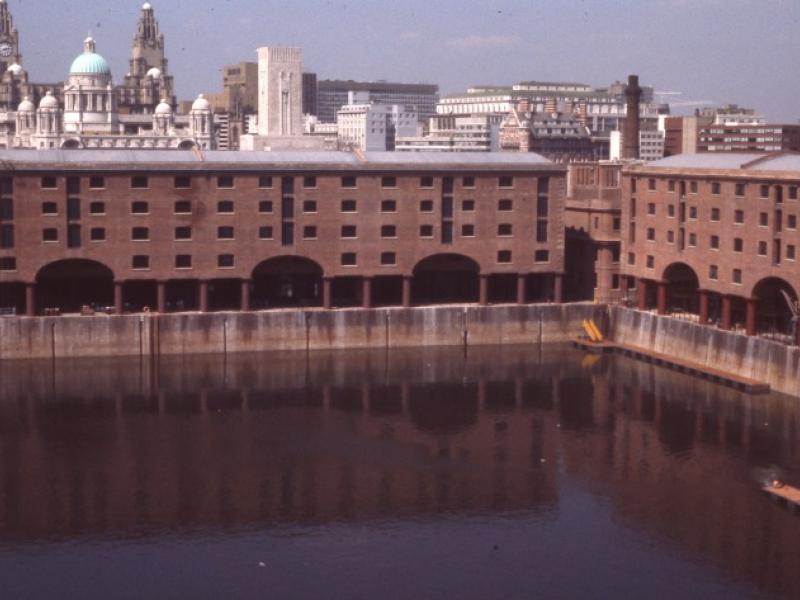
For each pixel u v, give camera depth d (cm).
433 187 16950
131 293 16888
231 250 16400
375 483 11275
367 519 10344
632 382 15200
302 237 16612
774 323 15338
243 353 16312
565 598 8856
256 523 10219
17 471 11469
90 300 16812
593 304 17538
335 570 9300
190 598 8806
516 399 14350
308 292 17700
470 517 10419
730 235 15388
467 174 17038
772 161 15412
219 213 16300
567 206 18538
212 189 16250
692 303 17038
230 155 16675
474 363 16188
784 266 14575
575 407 14000
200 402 14000
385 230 16875
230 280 17000
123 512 10444
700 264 15950
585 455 12169
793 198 14400
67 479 11262
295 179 16500
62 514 10362
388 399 14288
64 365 15512
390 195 16812
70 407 13675
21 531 9994
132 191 16000
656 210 16775
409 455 12144
